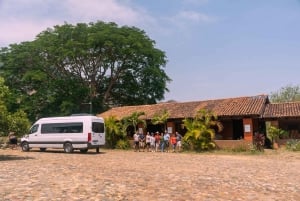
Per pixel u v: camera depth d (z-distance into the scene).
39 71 54.41
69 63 56.62
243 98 39.53
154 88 61.72
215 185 13.98
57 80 55.62
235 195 12.11
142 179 15.05
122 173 16.95
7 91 26.69
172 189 12.88
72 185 13.24
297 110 35.16
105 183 13.77
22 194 11.56
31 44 55.81
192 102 42.38
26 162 22.06
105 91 61.62
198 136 33.50
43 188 12.62
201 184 14.13
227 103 38.97
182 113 39.25
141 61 58.84
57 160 23.61
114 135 39.22
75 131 31.84
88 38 53.94
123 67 59.28
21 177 15.22
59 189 12.45
